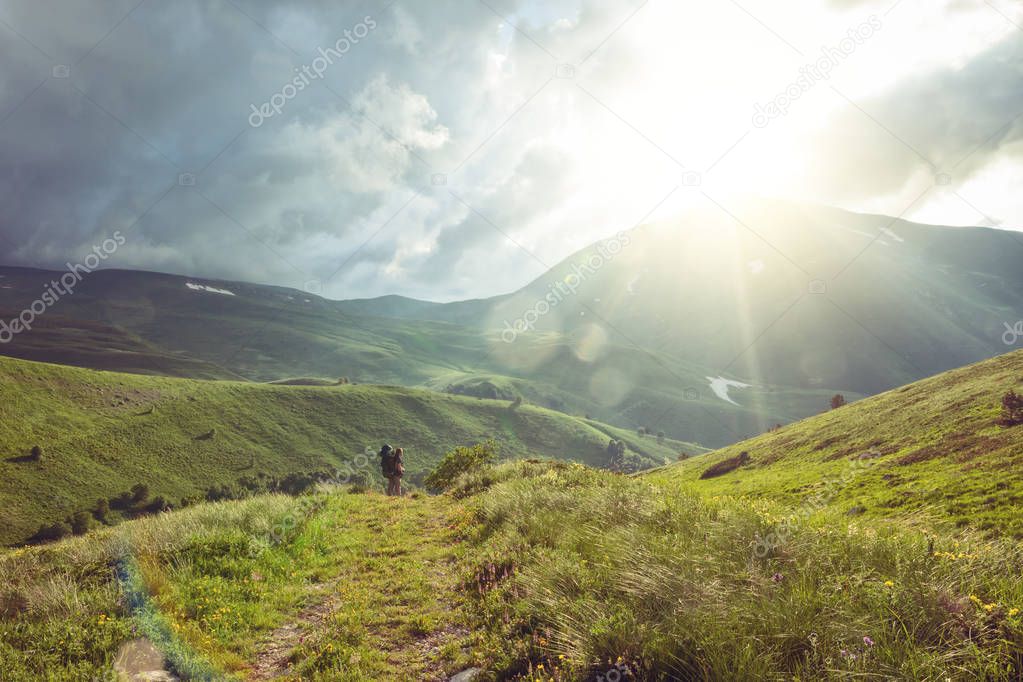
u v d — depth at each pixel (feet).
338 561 31.58
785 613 14.60
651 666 13.58
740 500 30.27
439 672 17.56
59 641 18.54
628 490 35.53
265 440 531.50
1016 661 11.46
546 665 15.51
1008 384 131.03
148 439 469.57
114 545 29.53
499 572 25.21
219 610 22.71
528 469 59.67
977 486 67.10
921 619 13.34
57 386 488.44
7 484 367.66
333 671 17.76
